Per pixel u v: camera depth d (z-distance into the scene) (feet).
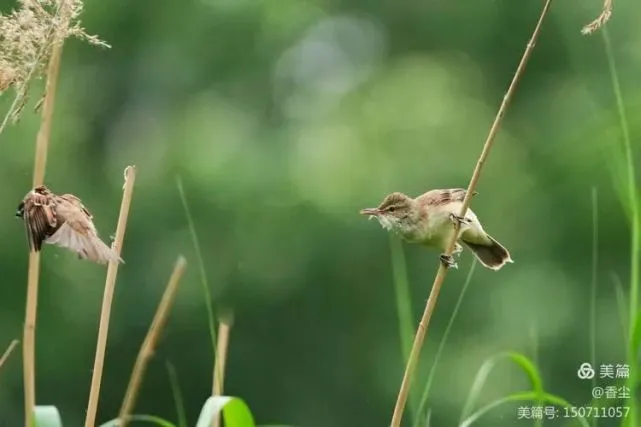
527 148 57.62
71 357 55.01
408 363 18.52
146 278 55.47
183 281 55.16
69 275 55.57
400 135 57.16
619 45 54.13
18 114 16.93
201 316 54.85
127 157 60.80
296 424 55.21
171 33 62.95
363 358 54.80
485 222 54.90
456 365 50.83
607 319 50.85
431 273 54.39
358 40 65.77
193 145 58.23
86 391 55.21
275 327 55.47
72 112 61.05
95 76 62.59
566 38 56.95
